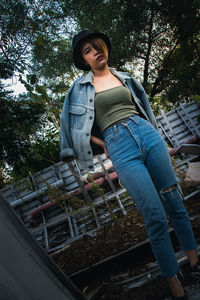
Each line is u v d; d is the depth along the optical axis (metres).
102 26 8.61
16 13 3.94
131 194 1.68
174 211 1.76
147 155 1.73
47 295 0.91
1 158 4.84
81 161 1.99
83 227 4.34
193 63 9.57
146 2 8.98
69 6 7.79
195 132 5.77
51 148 5.69
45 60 7.95
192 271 1.68
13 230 0.90
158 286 1.75
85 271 2.30
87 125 1.90
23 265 0.86
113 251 2.65
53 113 4.75
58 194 4.52
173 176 1.76
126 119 1.80
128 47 9.52
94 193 4.56
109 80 1.99
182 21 9.24
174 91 8.87
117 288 1.95
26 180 4.88
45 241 4.36
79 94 1.98
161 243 1.57
